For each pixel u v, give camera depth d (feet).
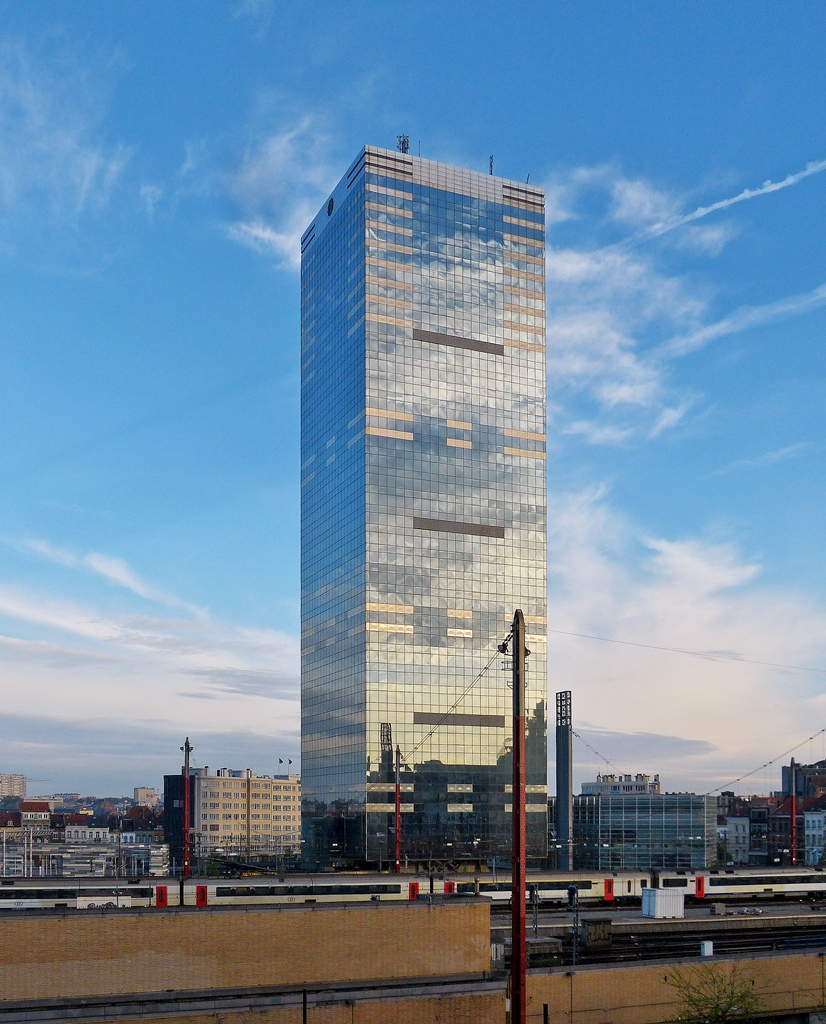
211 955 194.49
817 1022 220.23
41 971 184.34
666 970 212.02
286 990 195.00
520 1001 146.10
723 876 422.00
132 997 188.24
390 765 650.43
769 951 257.75
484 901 215.51
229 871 545.03
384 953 205.57
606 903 396.37
